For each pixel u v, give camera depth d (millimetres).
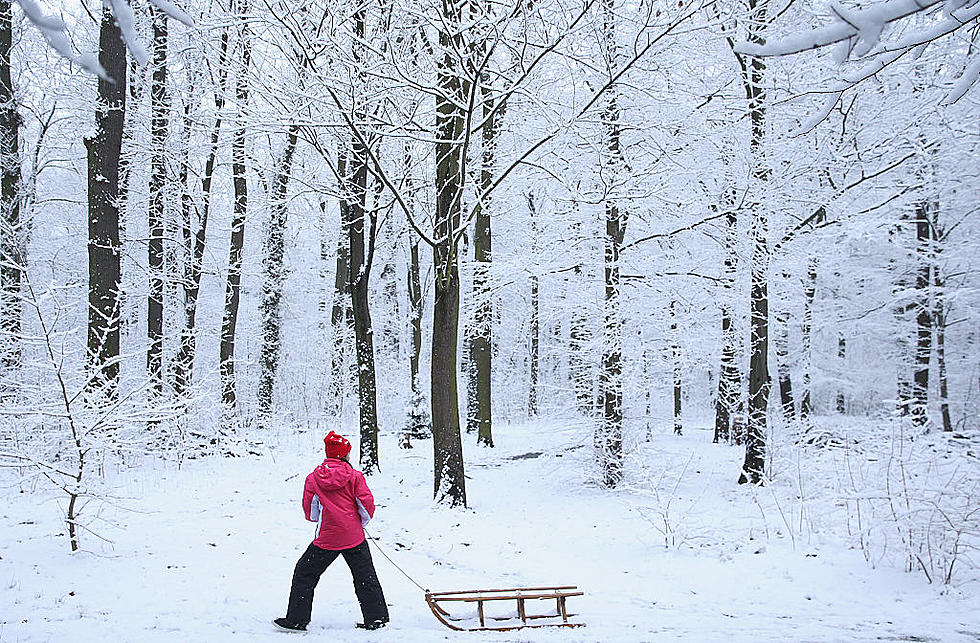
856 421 16391
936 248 17375
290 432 18547
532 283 15172
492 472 14508
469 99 9883
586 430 12594
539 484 13031
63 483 7016
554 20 10492
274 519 9398
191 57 14523
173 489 10844
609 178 11625
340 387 23594
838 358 22562
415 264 20094
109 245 10203
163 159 14750
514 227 18438
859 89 11148
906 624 5609
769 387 12586
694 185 13328
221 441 14812
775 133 12594
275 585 6570
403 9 9781
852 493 7660
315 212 19859
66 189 17922
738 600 6336
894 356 21391
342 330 22094
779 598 6359
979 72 3029
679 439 20594
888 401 9008
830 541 8008
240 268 16391
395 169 14180
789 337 20938
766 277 12383
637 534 8922
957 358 22438
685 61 11992
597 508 10695
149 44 13141
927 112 12047
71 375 7148
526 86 10977
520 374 35219
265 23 9828
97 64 2092
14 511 8680
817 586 6660
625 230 13258
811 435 11695
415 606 6156
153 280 14492
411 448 17203
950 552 6680
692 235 13664
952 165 14766
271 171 15391
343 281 21328
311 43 9469
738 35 11250
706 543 8133
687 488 12234
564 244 13438
